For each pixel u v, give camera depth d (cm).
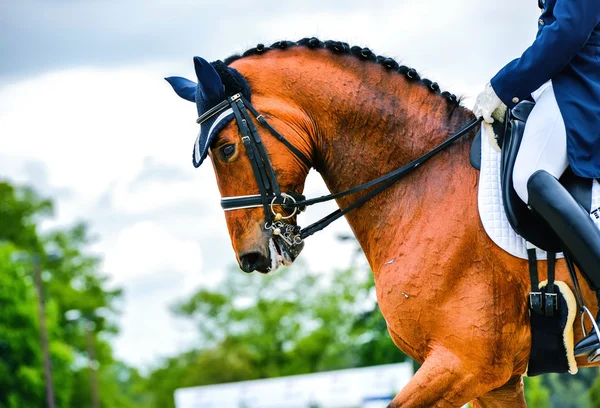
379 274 617
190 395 4084
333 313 7488
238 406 4047
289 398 3916
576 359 597
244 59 648
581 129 566
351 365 7262
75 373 8069
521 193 574
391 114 621
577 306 577
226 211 620
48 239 9338
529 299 580
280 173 612
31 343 6097
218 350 8569
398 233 608
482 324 575
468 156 606
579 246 552
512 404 640
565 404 2053
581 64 580
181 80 686
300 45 644
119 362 12319
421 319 589
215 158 620
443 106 628
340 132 627
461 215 589
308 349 7488
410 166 610
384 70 632
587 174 563
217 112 616
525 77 568
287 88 629
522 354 594
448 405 581
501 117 593
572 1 558
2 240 8575
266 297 8819
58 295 8550
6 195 8700
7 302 6084
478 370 577
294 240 620
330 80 629
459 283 582
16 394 6062
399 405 582
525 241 577
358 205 625
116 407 8850
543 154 572
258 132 614
